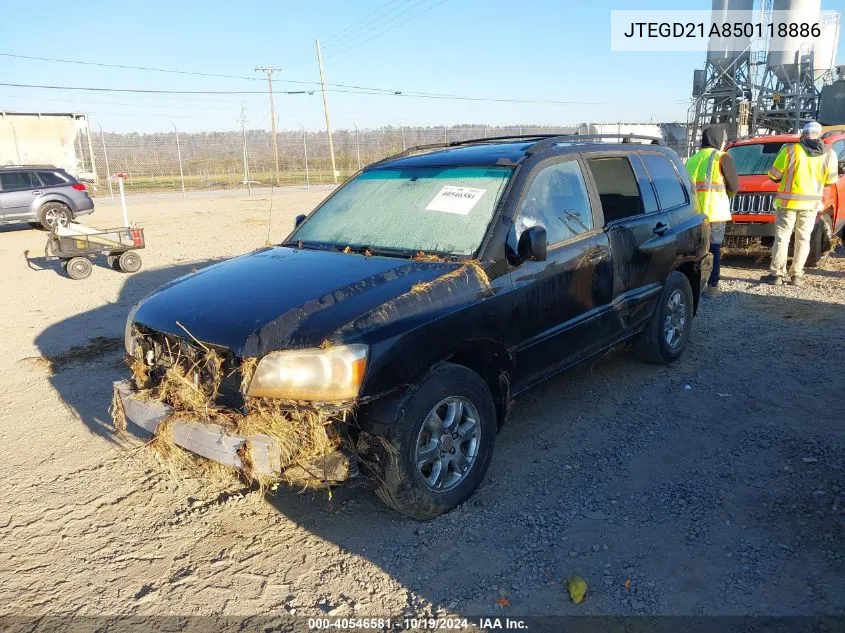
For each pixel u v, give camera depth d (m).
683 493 3.66
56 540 3.46
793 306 7.34
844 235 11.27
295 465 3.02
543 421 4.66
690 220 5.65
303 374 2.99
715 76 23.59
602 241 4.53
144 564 3.24
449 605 2.88
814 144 7.90
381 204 4.45
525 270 3.90
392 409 3.15
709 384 5.21
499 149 4.48
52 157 27.19
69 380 5.83
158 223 18.61
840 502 3.48
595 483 3.81
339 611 2.87
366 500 3.74
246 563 3.23
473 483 3.61
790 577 2.94
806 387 5.05
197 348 3.29
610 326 4.74
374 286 3.42
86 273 10.72
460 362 3.67
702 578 2.96
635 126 28.23
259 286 3.58
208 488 3.94
